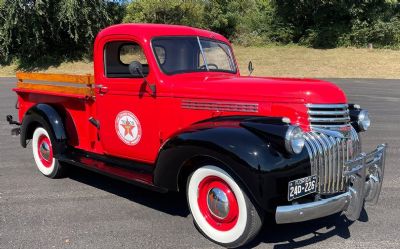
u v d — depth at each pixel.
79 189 5.46
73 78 5.44
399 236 4.04
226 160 3.59
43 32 27.91
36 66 28.70
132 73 4.42
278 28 30.55
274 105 3.98
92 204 4.93
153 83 4.58
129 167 4.88
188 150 3.82
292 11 30.52
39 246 3.86
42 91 5.93
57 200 5.05
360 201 3.86
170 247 3.84
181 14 28.95
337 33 28.77
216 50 5.18
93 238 4.03
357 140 4.25
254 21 31.41
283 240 3.99
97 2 27.89
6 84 20.17
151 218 4.53
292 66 24.47
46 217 4.53
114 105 5.00
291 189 3.54
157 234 4.12
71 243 3.92
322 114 3.92
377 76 22.00
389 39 28.36
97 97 5.20
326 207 3.64
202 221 3.99
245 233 3.68
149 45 4.62
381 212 4.63
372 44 28.39
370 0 28.97
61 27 27.58
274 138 3.57
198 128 3.91
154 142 4.66
